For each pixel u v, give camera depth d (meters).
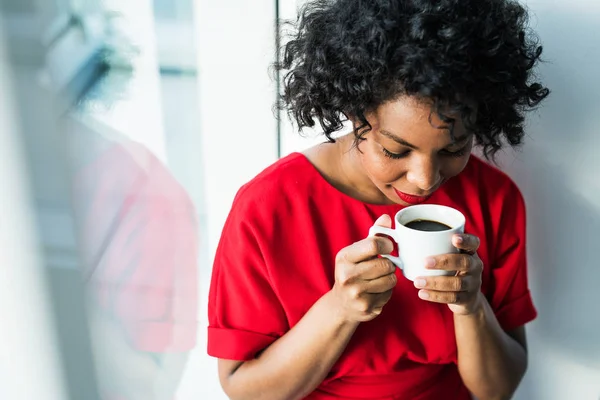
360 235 0.95
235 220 0.95
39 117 1.21
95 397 1.40
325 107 0.83
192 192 1.53
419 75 0.66
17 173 1.20
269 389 0.93
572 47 1.01
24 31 1.15
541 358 1.27
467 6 0.71
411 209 0.83
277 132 1.33
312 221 0.93
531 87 0.79
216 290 0.99
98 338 1.40
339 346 0.88
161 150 1.49
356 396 0.99
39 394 1.29
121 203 1.44
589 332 1.21
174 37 1.41
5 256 1.22
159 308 1.55
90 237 1.36
